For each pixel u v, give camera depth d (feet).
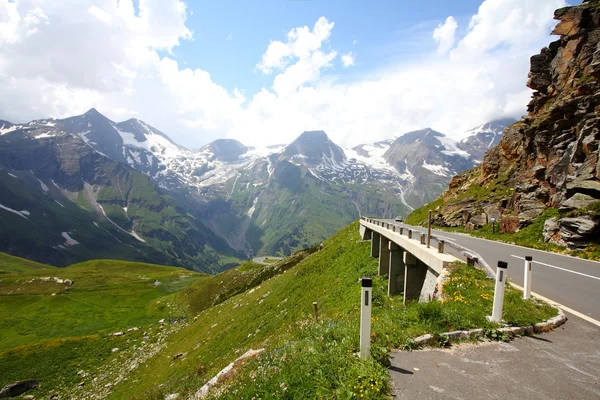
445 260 57.36
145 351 173.27
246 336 114.73
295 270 176.86
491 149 167.84
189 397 37.42
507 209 125.80
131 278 442.91
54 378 149.28
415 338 30.19
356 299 87.51
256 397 23.27
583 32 119.03
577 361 26.99
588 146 89.45
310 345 30.04
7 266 522.88
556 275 57.47
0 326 248.93
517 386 22.85
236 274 318.65
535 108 140.36
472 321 33.65
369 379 22.08
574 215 81.15
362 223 167.22
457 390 22.12
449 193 207.41
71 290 357.61
